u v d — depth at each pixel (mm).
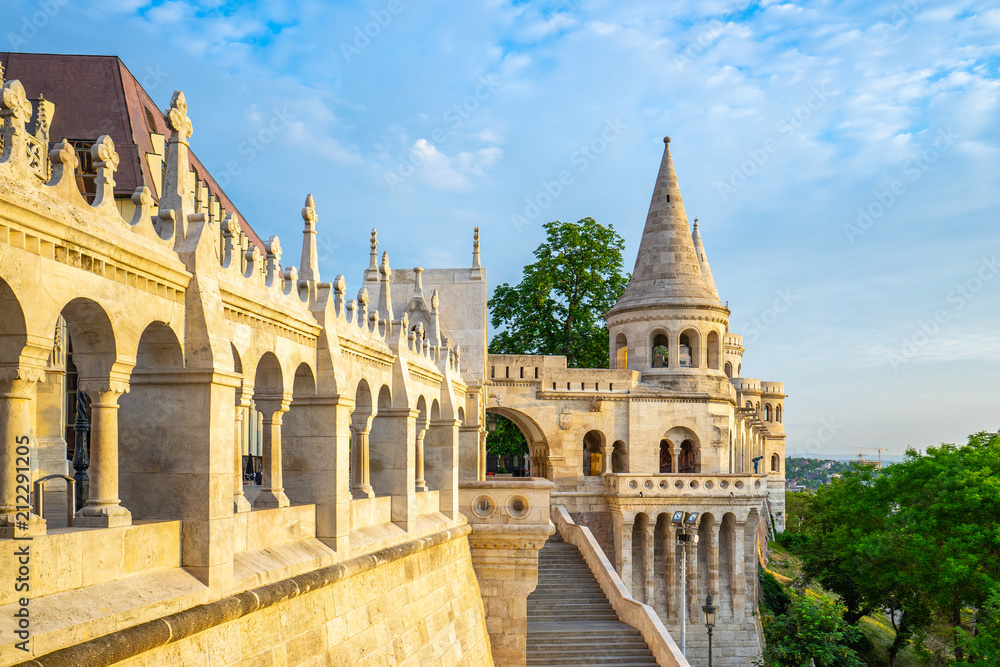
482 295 34844
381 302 19547
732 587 46312
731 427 54156
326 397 14148
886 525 46344
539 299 58000
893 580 44219
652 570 45844
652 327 52625
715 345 53094
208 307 10188
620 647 31516
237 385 10555
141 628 8289
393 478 18516
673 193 55062
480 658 23109
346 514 14344
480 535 25109
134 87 33406
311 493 14086
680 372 51688
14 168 7375
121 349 8766
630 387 49750
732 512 46219
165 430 9992
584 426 48906
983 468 42844
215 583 9930
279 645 11422
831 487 61250
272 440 12977
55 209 7707
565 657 30844
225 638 10055
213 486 9961
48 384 17109
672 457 50969
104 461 8789
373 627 15078
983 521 41125
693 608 45438
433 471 23969
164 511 9922
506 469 66062
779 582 56469
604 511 47781
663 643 29969
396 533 17469
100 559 8320
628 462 49188
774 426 96125
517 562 25172
